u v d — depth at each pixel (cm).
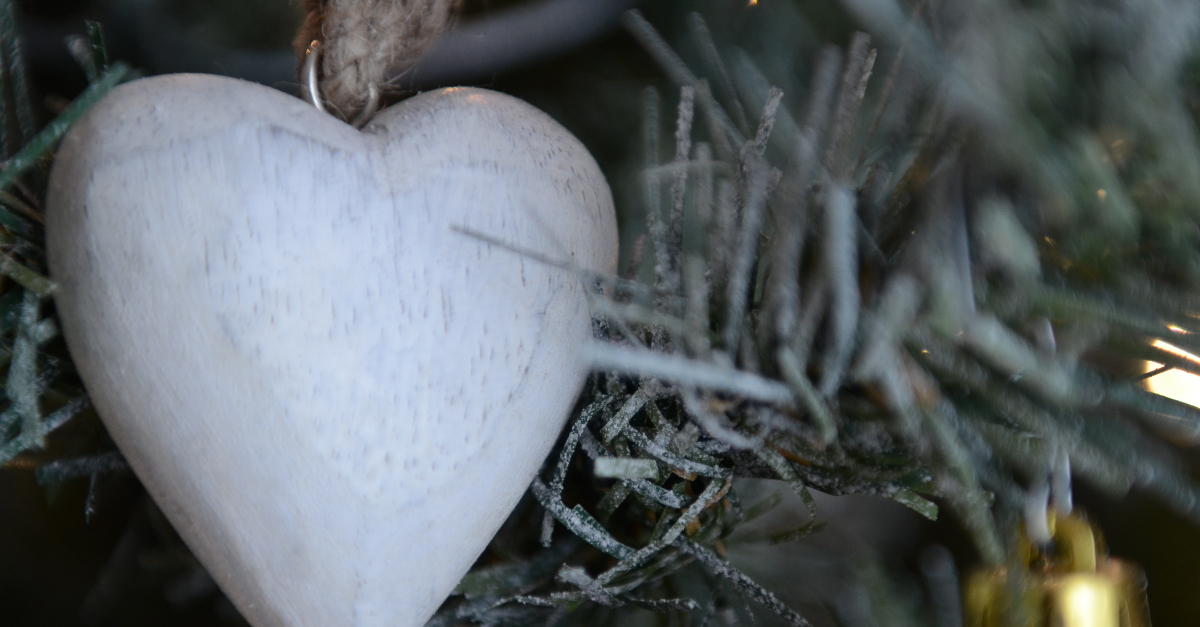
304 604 40
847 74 40
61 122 40
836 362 39
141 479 41
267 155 40
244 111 40
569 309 40
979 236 39
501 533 42
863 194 40
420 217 40
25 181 41
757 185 40
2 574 47
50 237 40
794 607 44
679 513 41
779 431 40
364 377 39
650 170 41
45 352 41
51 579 47
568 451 41
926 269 39
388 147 40
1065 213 39
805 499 40
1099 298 39
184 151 39
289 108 40
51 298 40
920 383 39
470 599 42
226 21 48
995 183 39
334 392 39
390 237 40
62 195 40
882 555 45
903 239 40
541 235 40
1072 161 38
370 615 40
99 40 41
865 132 41
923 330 39
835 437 39
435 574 40
